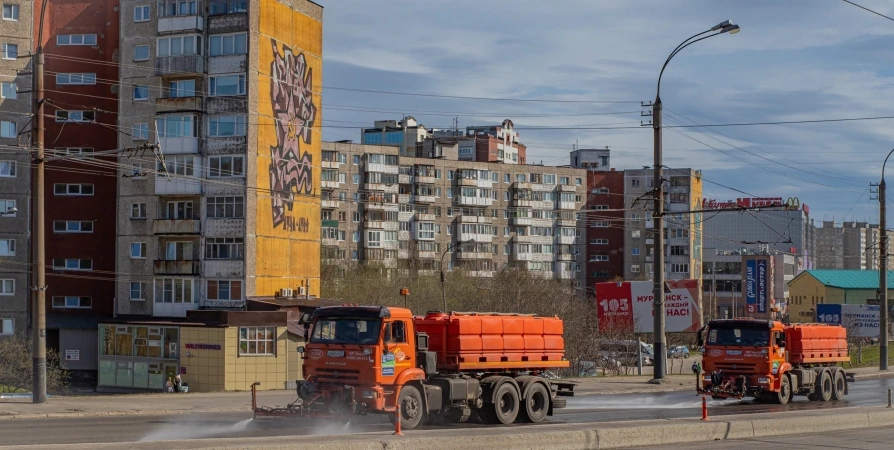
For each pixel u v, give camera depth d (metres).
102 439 21.16
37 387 30.97
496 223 130.12
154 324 59.31
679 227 133.88
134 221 65.75
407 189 125.56
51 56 70.06
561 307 71.56
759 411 31.72
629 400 36.91
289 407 23.89
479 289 83.00
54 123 69.62
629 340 63.88
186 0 64.50
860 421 27.12
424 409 24.28
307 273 69.25
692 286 62.66
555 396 28.03
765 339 34.78
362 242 121.00
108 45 70.44
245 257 62.88
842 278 142.62
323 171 118.56
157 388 58.84
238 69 63.44
